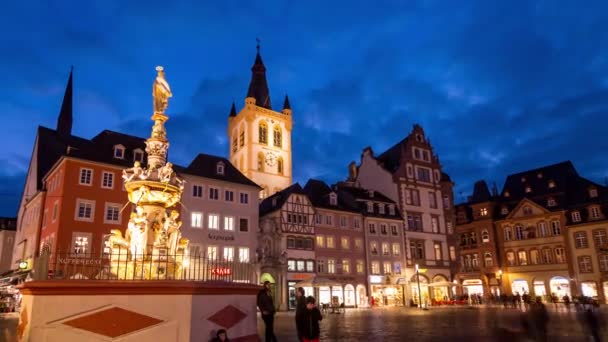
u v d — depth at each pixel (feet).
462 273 219.00
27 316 30.19
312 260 165.68
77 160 123.44
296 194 169.17
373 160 220.43
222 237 144.46
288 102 276.21
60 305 29.91
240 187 153.28
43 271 47.83
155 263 42.11
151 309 31.53
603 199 185.98
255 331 39.04
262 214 172.96
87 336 30.04
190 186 142.82
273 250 158.30
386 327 71.20
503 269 207.51
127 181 45.70
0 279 125.90
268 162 255.91
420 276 196.44
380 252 187.52
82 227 120.06
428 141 222.69
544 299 192.13
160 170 46.34
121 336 30.60
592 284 180.24
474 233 219.61
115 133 144.66
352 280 174.60
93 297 30.60
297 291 37.88
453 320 85.51
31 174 160.25
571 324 71.72
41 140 157.07
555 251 193.36
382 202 197.16
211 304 33.91
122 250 42.42
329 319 94.38
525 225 204.85
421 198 209.87
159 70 50.11
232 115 286.66
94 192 124.16
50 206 128.16
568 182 205.46
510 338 52.37
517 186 224.12
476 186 228.63
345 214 181.47
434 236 207.41
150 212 45.16
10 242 219.41
